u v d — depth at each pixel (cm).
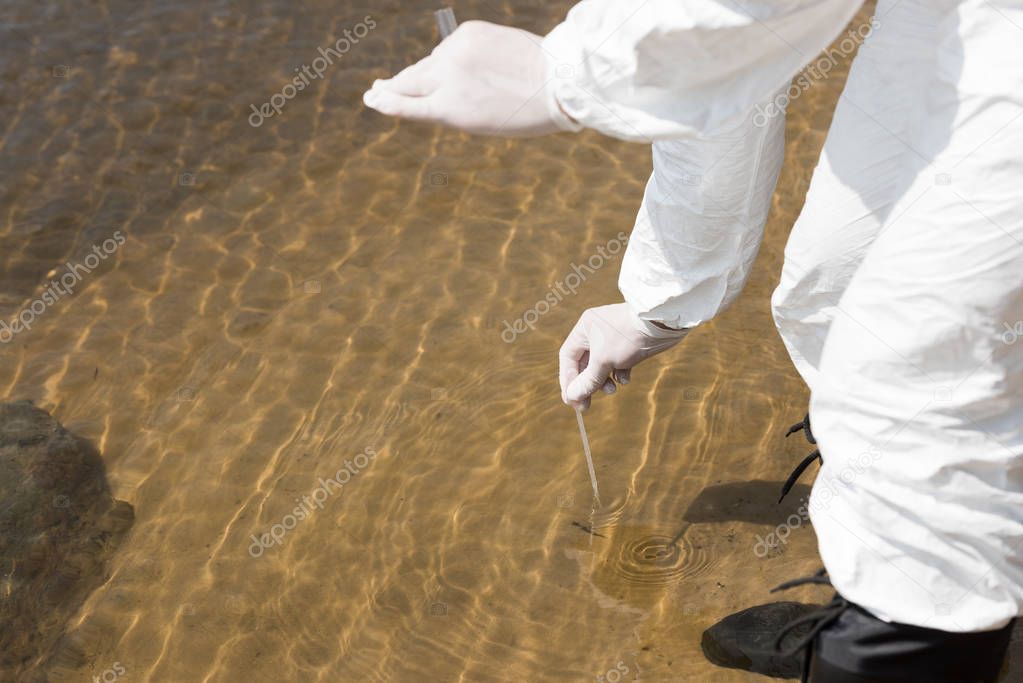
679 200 190
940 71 133
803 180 376
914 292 135
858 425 142
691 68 125
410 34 456
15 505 289
